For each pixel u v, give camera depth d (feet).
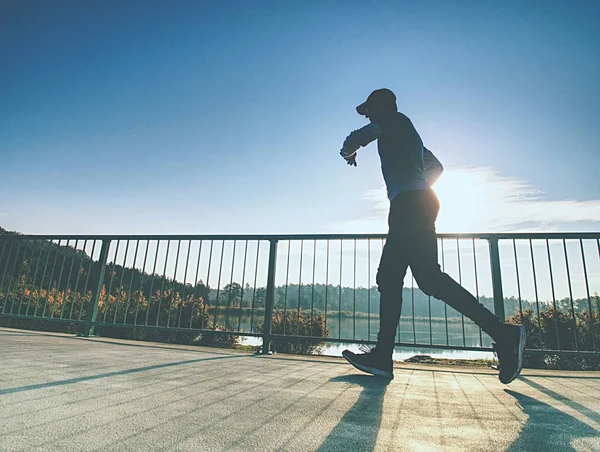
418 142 8.09
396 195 7.71
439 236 12.75
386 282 7.84
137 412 4.66
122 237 16.35
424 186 7.62
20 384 5.89
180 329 14.65
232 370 8.39
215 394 5.82
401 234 7.50
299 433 4.07
